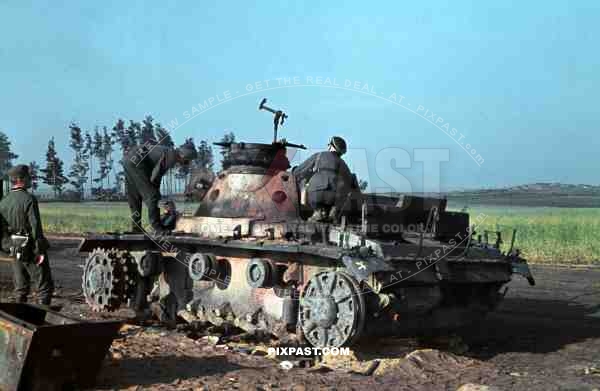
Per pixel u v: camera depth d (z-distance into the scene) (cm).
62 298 1365
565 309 1384
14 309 758
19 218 921
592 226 3058
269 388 680
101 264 1173
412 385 712
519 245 2638
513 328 1183
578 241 2684
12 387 618
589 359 930
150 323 1163
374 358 877
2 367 628
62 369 638
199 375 729
